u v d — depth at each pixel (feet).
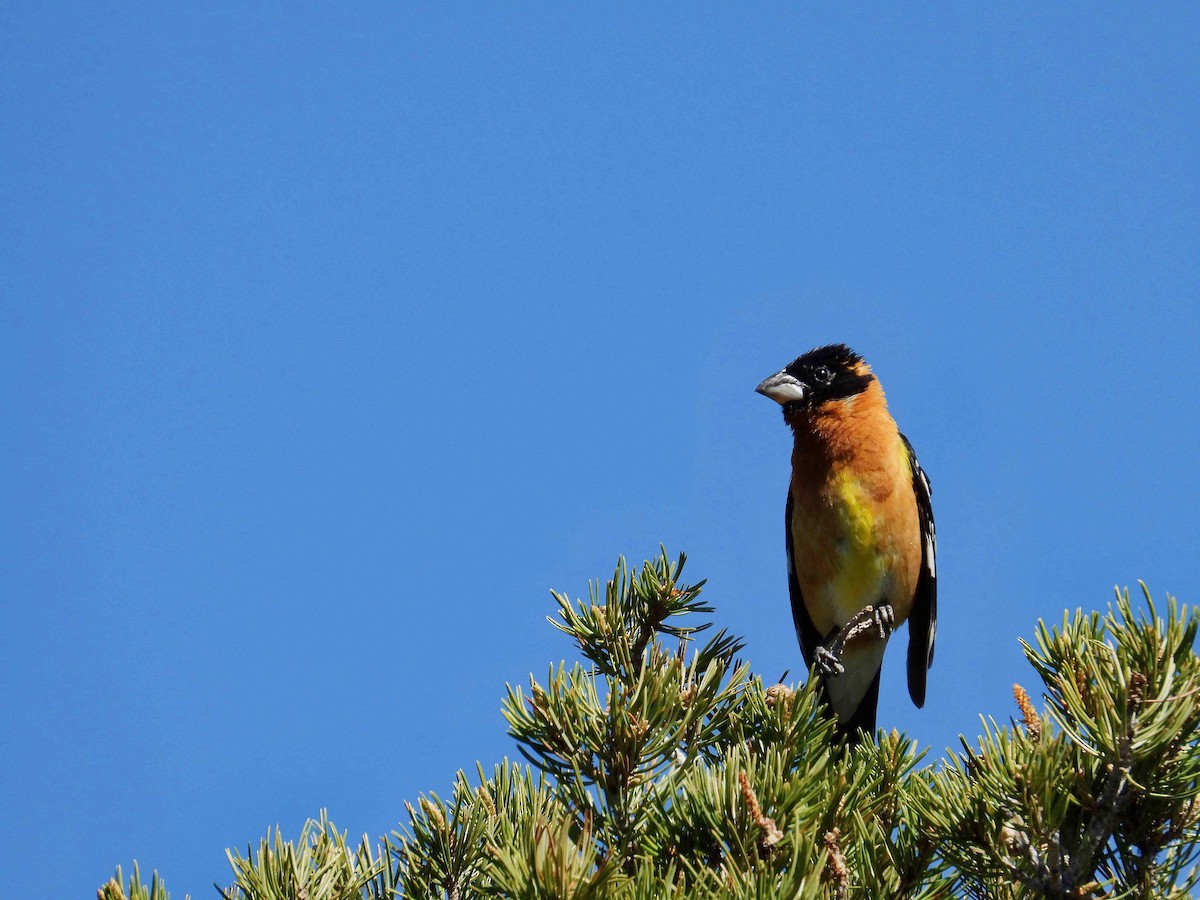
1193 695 18.39
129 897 18.98
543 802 20.77
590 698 20.99
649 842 19.69
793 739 22.35
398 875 21.13
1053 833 18.43
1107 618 19.85
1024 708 20.58
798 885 15.93
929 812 19.72
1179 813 18.85
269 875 19.86
